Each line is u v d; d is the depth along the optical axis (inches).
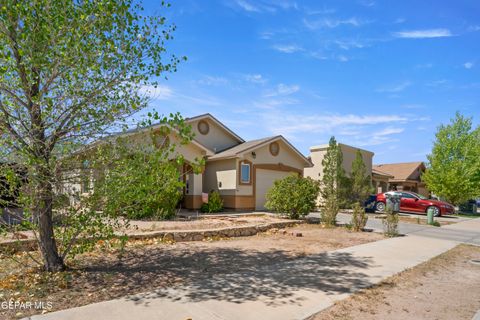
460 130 1024.9
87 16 215.8
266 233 455.2
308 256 314.3
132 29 245.8
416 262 308.7
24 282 210.7
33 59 205.0
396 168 1475.1
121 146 240.7
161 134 259.3
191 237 384.2
